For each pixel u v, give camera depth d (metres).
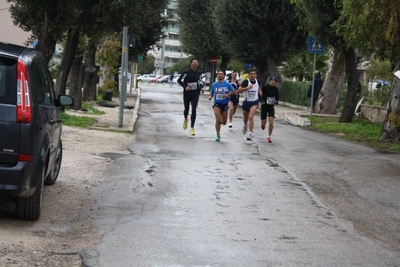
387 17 15.21
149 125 21.55
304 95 34.31
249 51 37.78
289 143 17.55
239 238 7.46
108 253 6.60
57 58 34.16
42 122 7.47
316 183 11.38
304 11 24.38
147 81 91.25
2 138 6.96
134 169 11.97
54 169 9.70
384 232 8.08
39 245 6.75
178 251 6.79
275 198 9.91
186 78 18.56
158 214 8.51
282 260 6.63
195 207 9.03
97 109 26.12
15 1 17.36
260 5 34.94
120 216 8.30
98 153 13.73
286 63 46.62
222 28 36.94
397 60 17.00
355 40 16.81
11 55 7.23
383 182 11.73
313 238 7.61
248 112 18.41
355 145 17.83
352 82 24.80
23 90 7.09
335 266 6.51
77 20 17.81
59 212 8.33
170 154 14.27
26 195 7.18
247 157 14.34
